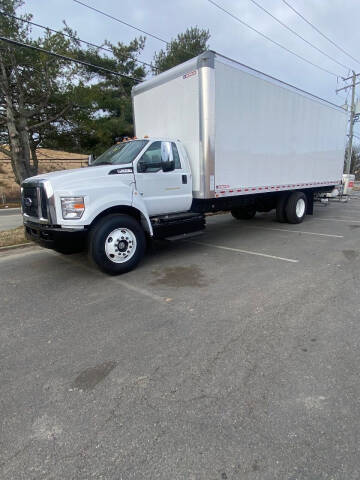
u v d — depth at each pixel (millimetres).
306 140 8992
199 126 5867
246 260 5801
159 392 2365
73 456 1831
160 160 5742
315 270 5133
